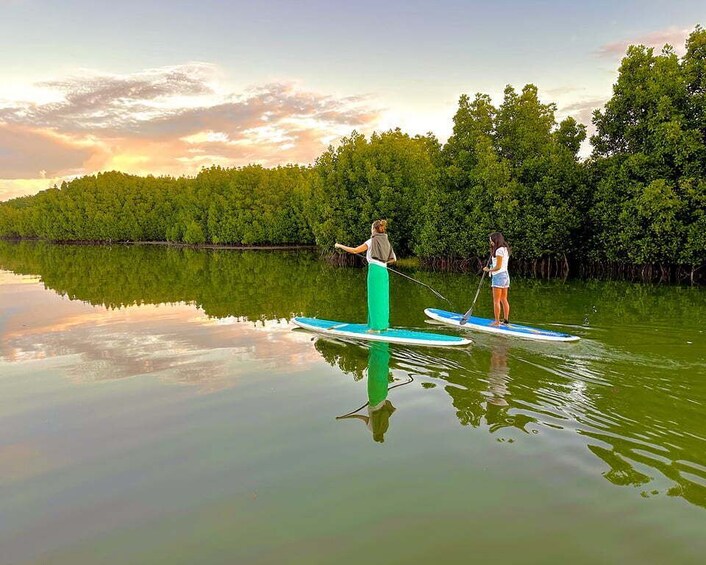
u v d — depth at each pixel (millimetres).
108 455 4840
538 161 22516
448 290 17094
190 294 16594
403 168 32312
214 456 4754
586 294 15797
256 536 3541
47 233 81312
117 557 3363
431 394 6277
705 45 18250
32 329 10875
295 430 5301
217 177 64625
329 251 33219
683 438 4918
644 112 20000
